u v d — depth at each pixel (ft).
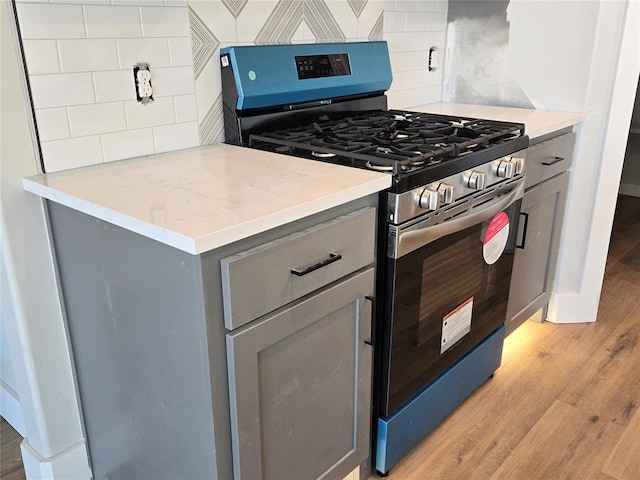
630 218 12.75
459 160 4.99
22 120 4.25
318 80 6.15
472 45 8.22
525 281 7.31
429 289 5.16
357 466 5.16
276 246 3.62
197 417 3.80
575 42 7.25
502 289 6.48
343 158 4.93
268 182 4.21
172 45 5.12
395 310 4.80
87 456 5.34
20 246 4.43
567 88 7.47
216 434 3.74
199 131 5.55
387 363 4.99
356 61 6.61
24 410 5.10
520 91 7.93
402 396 5.29
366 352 4.75
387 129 5.79
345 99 6.68
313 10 6.31
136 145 5.06
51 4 4.23
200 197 3.84
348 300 4.35
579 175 7.57
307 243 3.84
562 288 8.17
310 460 4.57
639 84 13.23
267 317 3.74
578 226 7.82
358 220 4.24
